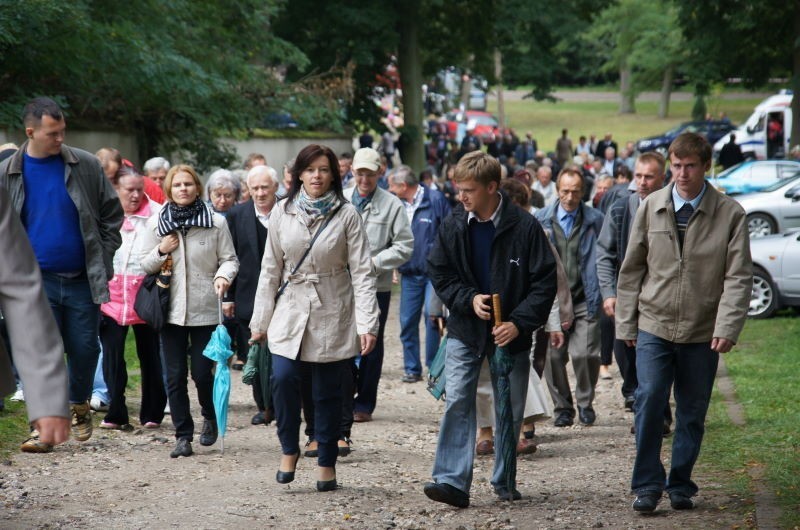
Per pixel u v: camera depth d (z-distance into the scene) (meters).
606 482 11.65
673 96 159.12
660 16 116.38
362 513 10.14
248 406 16.77
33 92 24.33
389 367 21.12
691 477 11.48
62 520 9.70
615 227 13.70
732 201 9.89
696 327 9.91
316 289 10.80
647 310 10.09
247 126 34.09
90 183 11.83
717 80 60.94
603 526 9.56
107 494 10.80
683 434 10.10
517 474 12.25
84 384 12.27
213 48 31.89
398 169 18.70
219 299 12.71
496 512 10.20
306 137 47.78
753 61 60.66
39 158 11.62
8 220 5.18
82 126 27.62
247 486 11.25
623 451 13.57
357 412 15.72
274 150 44.03
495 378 10.30
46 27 22.61
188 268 12.72
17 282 5.14
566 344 15.29
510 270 10.07
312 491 11.05
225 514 10.02
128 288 13.90
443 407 17.20
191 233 12.75
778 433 13.35
